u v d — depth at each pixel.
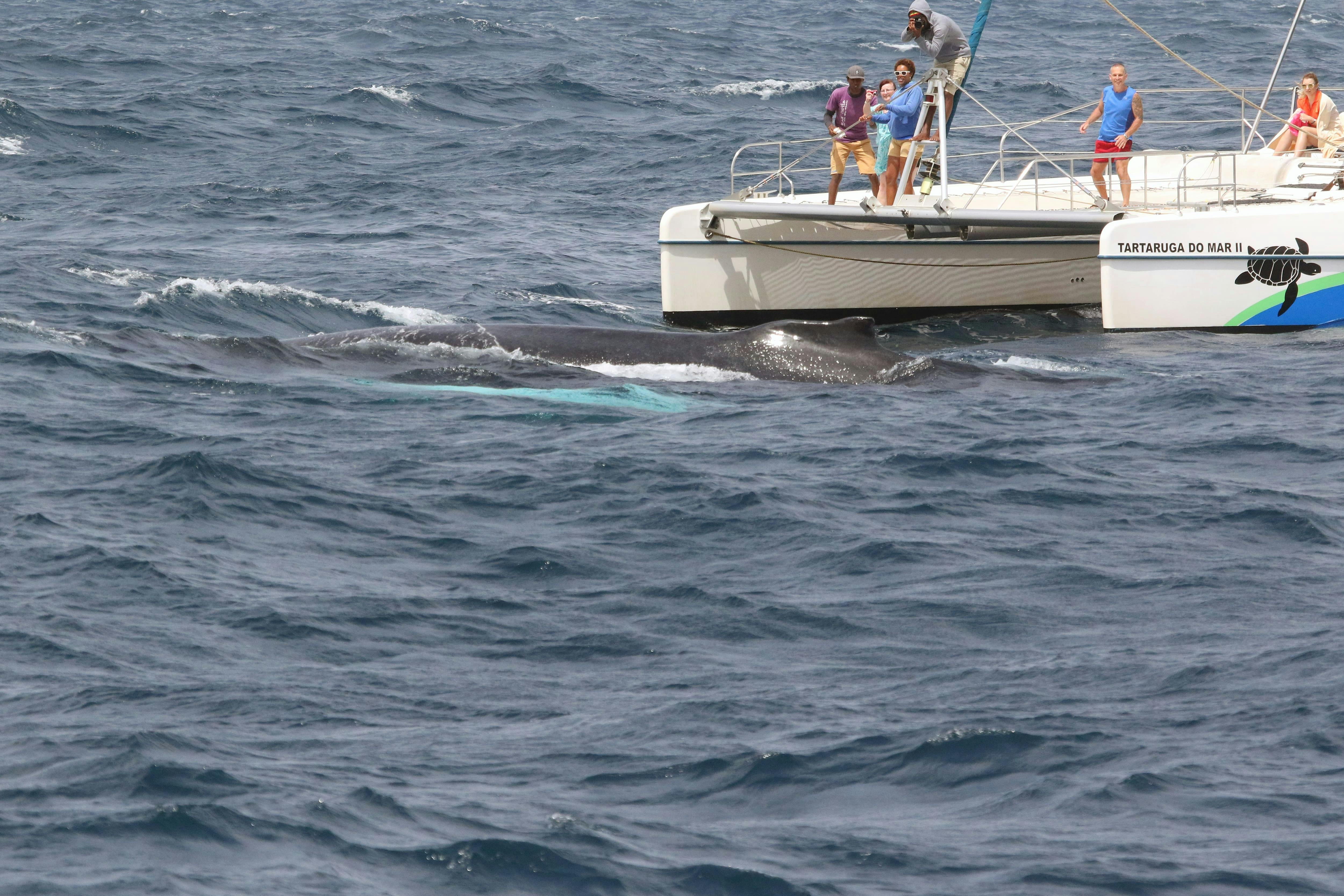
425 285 88.06
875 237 84.44
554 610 39.41
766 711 33.22
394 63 188.50
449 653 36.56
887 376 64.50
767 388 63.41
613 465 51.31
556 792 29.36
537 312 83.19
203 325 76.06
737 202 81.81
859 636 37.75
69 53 182.75
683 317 83.12
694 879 26.22
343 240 101.56
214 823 27.45
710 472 50.81
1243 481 50.72
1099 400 62.03
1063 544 44.50
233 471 48.88
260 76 173.88
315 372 63.88
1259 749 30.84
